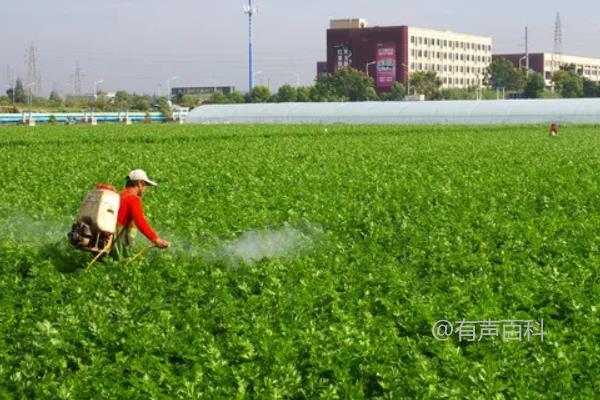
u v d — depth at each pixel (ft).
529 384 34.45
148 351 38.75
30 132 244.22
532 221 67.62
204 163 120.16
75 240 53.83
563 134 227.61
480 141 186.60
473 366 36.17
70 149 156.76
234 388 34.81
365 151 149.69
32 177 98.73
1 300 48.11
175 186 92.43
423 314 42.73
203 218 71.26
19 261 55.67
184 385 34.60
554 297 46.11
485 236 62.59
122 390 34.53
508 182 95.20
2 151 149.89
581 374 36.01
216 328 42.57
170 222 67.62
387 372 35.60
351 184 92.94
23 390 35.29
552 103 349.61
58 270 54.85
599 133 233.96
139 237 63.41
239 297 48.73
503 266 52.60
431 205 77.36
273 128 276.82
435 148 159.02
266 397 33.71
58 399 34.17
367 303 45.01
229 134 223.92
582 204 78.64
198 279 50.65
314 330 39.75
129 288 48.91
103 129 270.67
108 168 114.62
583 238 61.26
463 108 359.25
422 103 374.02
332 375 36.50
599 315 42.96
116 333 41.16
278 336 40.09
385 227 66.03
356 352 37.88
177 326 43.19
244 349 38.55
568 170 109.81
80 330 41.39
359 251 57.57
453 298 45.96
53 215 71.46
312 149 155.94
